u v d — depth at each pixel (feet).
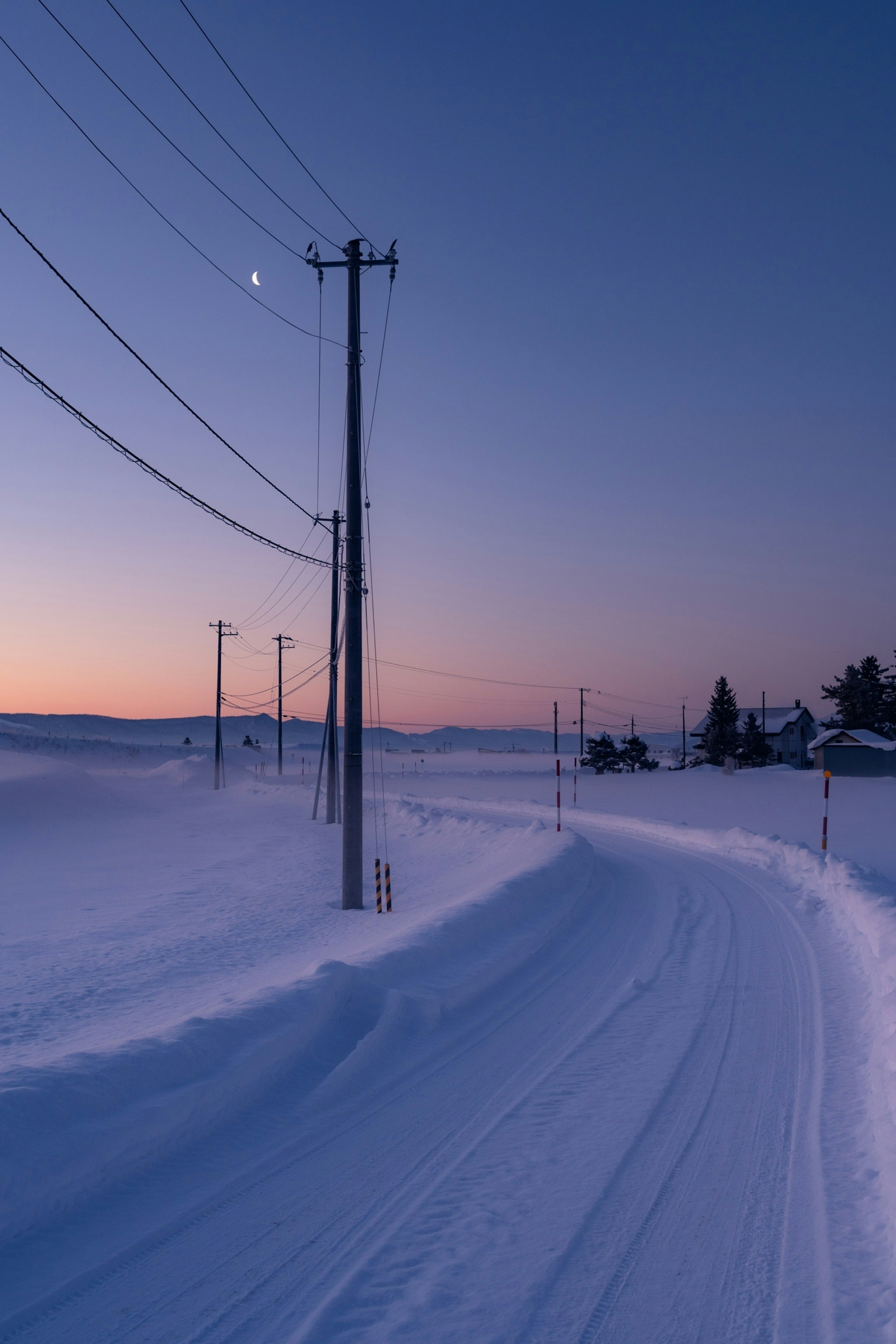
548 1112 21.48
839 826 108.68
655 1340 12.55
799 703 360.07
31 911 61.31
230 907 61.00
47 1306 13.50
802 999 30.91
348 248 62.39
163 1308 13.48
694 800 163.12
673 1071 24.08
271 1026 24.79
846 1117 20.39
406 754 593.01
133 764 387.55
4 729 399.85
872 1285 13.74
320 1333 12.76
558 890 54.49
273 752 519.19
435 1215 16.38
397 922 51.29
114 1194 17.20
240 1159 18.92
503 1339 12.60
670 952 39.50
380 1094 22.81
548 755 579.89
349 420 62.44
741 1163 18.29
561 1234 15.61
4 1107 17.42
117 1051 21.25
